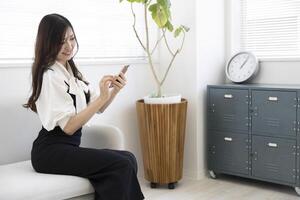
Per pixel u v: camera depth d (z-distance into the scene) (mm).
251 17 3467
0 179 1924
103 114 3066
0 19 2516
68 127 2025
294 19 3234
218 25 3410
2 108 2406
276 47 3350
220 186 3166
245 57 3318
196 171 3338
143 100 3160
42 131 2139
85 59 2996
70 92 2119
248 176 3125
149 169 3102
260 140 3029
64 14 2832
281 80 3264
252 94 3029
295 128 2848
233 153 3188
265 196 2924
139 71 3320
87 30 2994
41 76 2057
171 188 3117
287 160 2912
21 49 2623
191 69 3271
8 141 2420
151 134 3023
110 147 2285
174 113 2994
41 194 1800
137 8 3336
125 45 3270
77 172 1980
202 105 3326
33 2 2656
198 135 3316
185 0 3248
